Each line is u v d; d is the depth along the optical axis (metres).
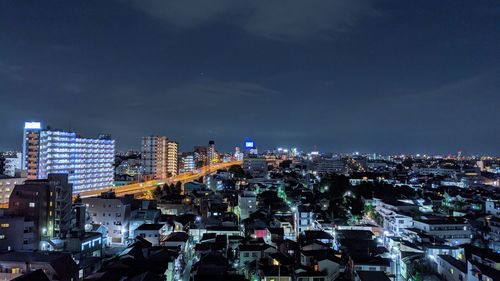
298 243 89.50
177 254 80.12
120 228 109.19
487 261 74.75
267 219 122.12
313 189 189.75
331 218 121.56
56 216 93.81
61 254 66.44
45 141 176.75
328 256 73.94
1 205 146.25
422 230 105.69
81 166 196.75
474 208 150.62
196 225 112.62
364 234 94.38
